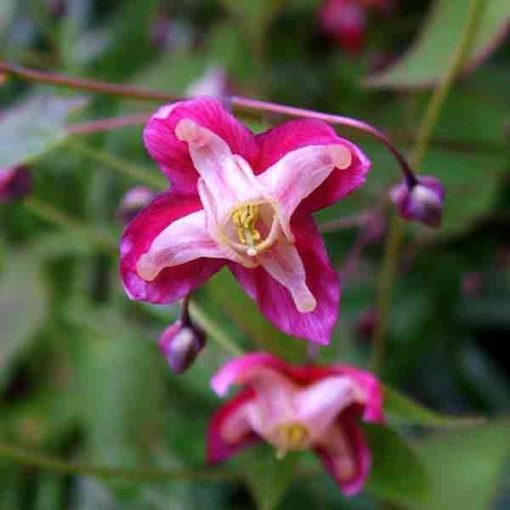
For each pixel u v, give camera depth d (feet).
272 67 0.74
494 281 0.71
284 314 0.46
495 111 0.64
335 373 0.51
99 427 0.68
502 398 0.72
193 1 0.77
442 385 0.72
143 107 0.70
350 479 0.52
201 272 0.46
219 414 0.53
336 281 0.45
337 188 0.45
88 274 0.73
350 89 0.72
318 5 0.74
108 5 0.82
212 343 0.59
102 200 0.73
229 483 0.70
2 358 0.71
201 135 0.44
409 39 0.75
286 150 0.45
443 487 0.56
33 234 0.75
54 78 0.53
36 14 0.75
